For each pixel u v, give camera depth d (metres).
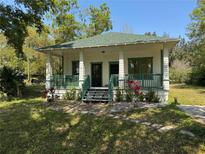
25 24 15.48
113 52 16.64
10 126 7.79
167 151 5.07
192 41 27.78
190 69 33.12
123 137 6.21
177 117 8.27
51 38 29.70
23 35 15.40
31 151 5.45
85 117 8.81
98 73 17.14
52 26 29.05
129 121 7.96
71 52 16.81
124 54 16.20
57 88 15.40
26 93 18.48
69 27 29.83
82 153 5.21
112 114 9.33
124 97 13.24
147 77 14.17
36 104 12.59
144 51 15.68
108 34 18.17
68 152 5.30
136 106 11.07
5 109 11.31
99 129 7.08
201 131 6.30
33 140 6.26
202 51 26.45
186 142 5.53
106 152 5.21
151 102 12.57
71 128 7.34
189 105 11.85
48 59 16.11
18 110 10.77
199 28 26.08
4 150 5.60
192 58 30.30
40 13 15.60
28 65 28.81
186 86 28.19
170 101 13.20
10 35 14.66
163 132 6.46
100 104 12.35
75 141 6.07
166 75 13.09
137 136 6.24
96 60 17.11
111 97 13.03
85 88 14.14
